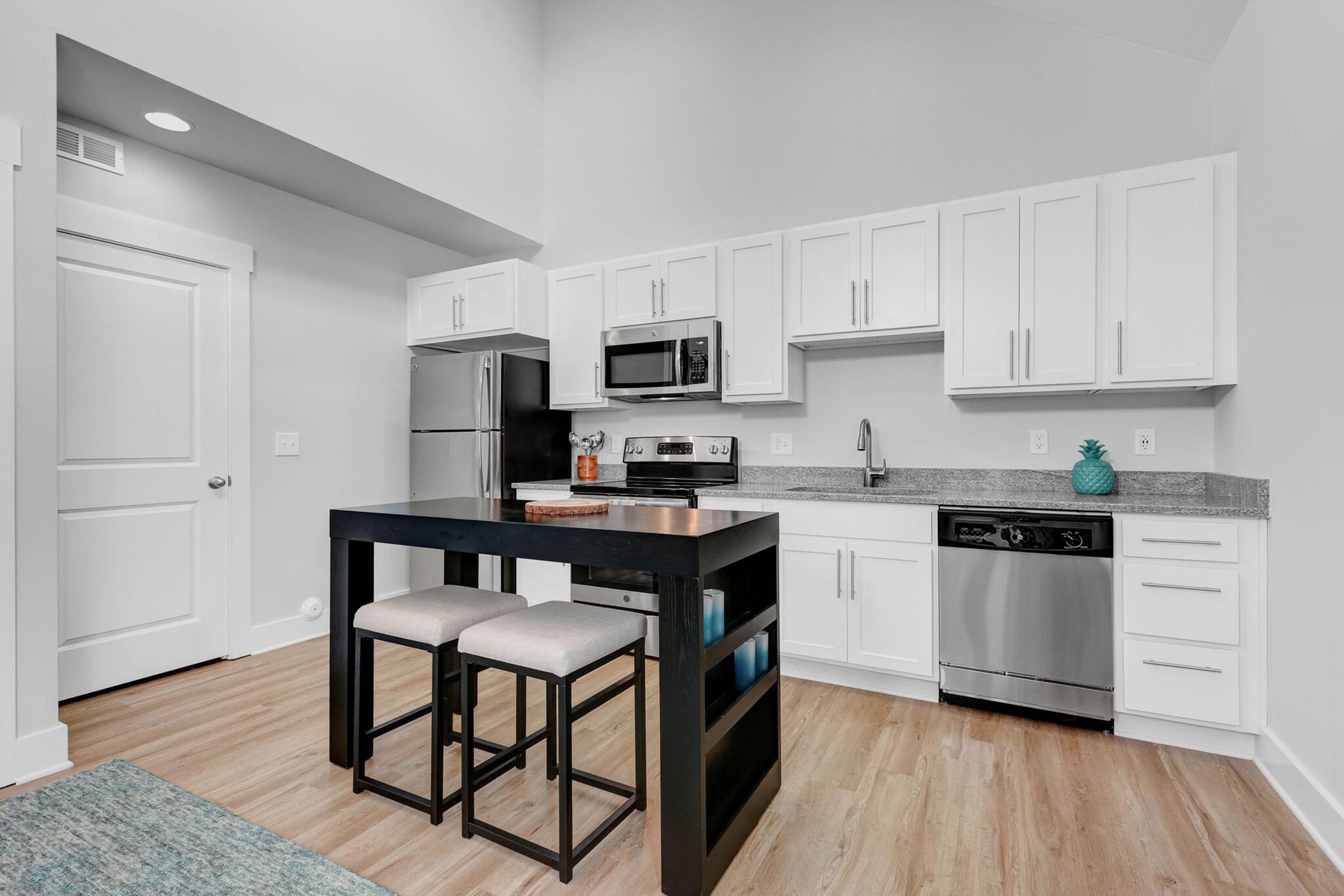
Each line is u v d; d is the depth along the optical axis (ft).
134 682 9.05
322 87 9.55
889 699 8.66
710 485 11.44
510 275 12.27
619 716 8.09
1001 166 9.95
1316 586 5.65
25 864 5.09
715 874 4.96
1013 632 7.92
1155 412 8.95
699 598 4.82
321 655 10.43
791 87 11.66
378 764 6.82
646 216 13.05
